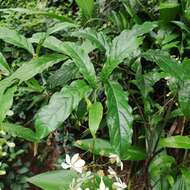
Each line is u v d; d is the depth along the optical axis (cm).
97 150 70
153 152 74
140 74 78
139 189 84
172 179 74
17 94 110
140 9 107
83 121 95
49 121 53
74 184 61
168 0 102
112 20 106
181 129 87
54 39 67
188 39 97
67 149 106
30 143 113
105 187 61
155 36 100
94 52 88
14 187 108
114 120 54
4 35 66
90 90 57
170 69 60
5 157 107
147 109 79
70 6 135
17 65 114
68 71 67
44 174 66
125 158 72
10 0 143
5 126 62
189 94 72
